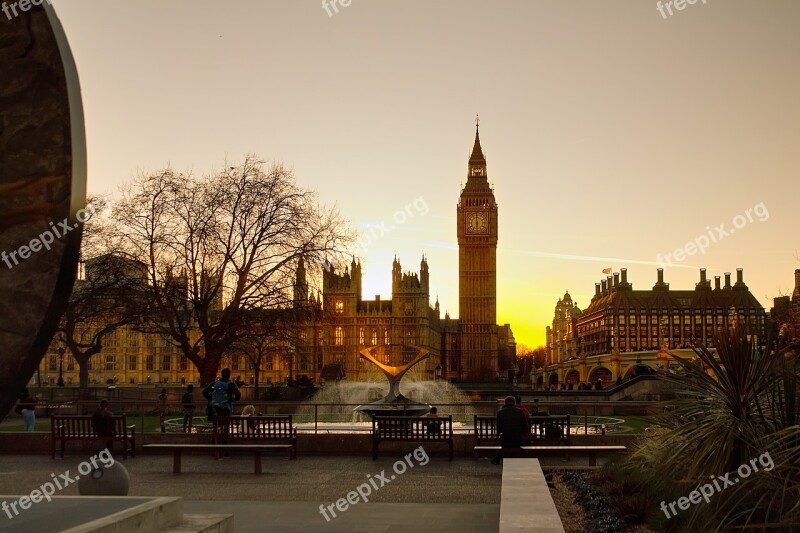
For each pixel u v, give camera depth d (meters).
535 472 12.77
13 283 6.77
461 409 41.34
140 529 8.38
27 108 6.73
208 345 51.16
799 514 8.70
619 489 12.63
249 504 14.17
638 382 47.84
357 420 37.88
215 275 51.69
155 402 40.62
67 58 6.75
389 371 30.66
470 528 11.95
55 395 58.16
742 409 10.89
